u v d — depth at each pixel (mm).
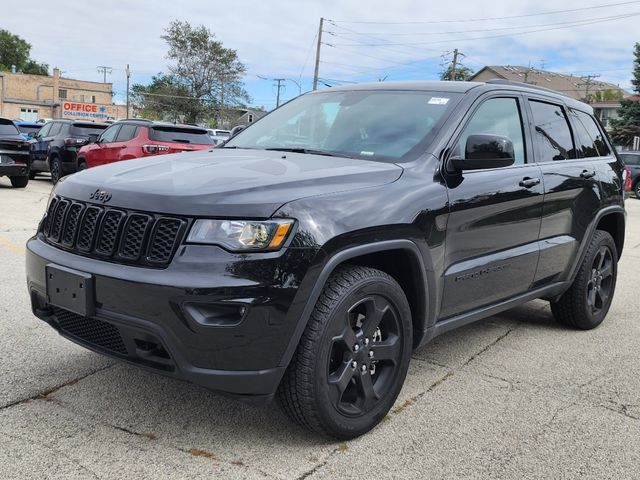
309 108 4348
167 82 76750
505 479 2752
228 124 75812
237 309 2578
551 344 4707
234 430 3080
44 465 2686
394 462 2850
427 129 3613
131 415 3188
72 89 88875
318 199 2811
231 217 2615
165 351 2705
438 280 3381
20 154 13805
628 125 50125
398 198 3107
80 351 4043
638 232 11781
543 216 4250
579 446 3080
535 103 4492
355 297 2889
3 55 105312
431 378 3896
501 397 3639
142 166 3328
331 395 2871
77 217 2979
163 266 2637
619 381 3977
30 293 3283
